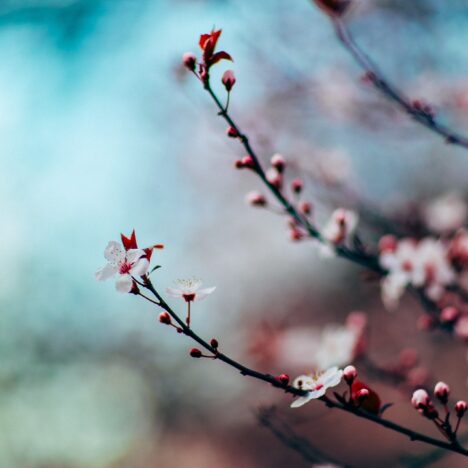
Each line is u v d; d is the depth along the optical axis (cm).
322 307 270
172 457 283
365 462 189
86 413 285
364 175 163
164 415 297
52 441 271
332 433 208
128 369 301
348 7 77
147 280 63
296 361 127
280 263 288
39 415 272
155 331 301
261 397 150
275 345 128
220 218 261
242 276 291
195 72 67
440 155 169
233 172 214
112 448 285
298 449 75
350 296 263
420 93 114
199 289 63
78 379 289
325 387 64
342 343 82
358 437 201
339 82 112
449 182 168
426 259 79
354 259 78
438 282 79
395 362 88
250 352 129
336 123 128
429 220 103
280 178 74
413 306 173
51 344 287
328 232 77
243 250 279
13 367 276
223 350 273
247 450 263
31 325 284
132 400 298
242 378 265
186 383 294
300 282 287
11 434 263
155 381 301
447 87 112
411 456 78
